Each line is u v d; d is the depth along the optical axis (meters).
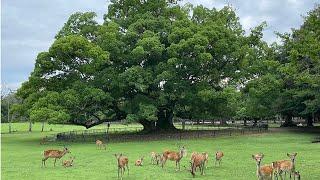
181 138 48.06
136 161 26.38
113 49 51.44
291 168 19.95
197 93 50.88
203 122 101.25
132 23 54.72
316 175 21.81
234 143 41.31
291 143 40.31
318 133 53.47
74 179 21.69
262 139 45.25
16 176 22.88
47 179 21.77
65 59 49.69
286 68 27.92
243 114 62.12
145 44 49.31
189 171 23.56
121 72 52.91
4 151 37.22
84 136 52.12
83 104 49.81
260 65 56.47
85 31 54.03
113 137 50.91
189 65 52.06
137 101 50.88
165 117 58.25
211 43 52.91
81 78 51.12
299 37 28.00
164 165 26.28
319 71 36.59
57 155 27.06
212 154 31.94
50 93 47.31
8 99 93.50
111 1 58.88
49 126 98.88
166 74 48.59
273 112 61.66
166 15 56.66
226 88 50.31
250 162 27.00
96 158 30.66
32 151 37.09
